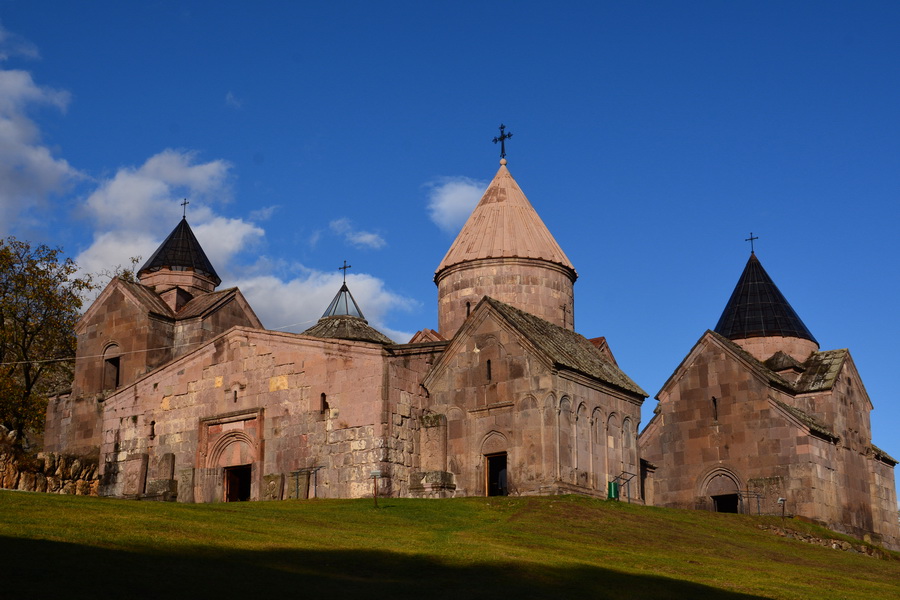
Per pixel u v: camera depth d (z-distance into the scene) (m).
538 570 23.12
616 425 43.06
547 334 43.75
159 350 53.44
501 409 40.53
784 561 30.81
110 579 18.06
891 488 50.88
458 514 32.97
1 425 53.03
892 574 30.67
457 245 51.72
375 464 39.72
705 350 48.91
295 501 35.72
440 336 50.91
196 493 44.25
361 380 41.00
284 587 18.97
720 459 47.25
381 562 22.58
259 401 43.53
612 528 32.22
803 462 44.84
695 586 23.52
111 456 47.69
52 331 59.56
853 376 50.00
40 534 21.42
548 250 50.81
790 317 51.50
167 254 57.59
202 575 19.19
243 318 55.94
